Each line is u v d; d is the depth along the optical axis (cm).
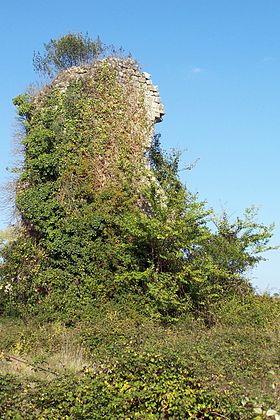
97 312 2002
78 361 1330
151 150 2497
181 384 1011
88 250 2125
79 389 947
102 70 2459
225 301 2167
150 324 1789
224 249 2328
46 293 2111
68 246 2119
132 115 2473
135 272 2034
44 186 2205
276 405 949
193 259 2123
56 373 1082
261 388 1067
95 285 2081
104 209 2198
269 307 2186
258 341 1578
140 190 2238
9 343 1596
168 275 2033
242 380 1083
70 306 2039
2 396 919
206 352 1214
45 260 2145
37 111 2344
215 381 1022
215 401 978
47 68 3962
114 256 2114
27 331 1712
